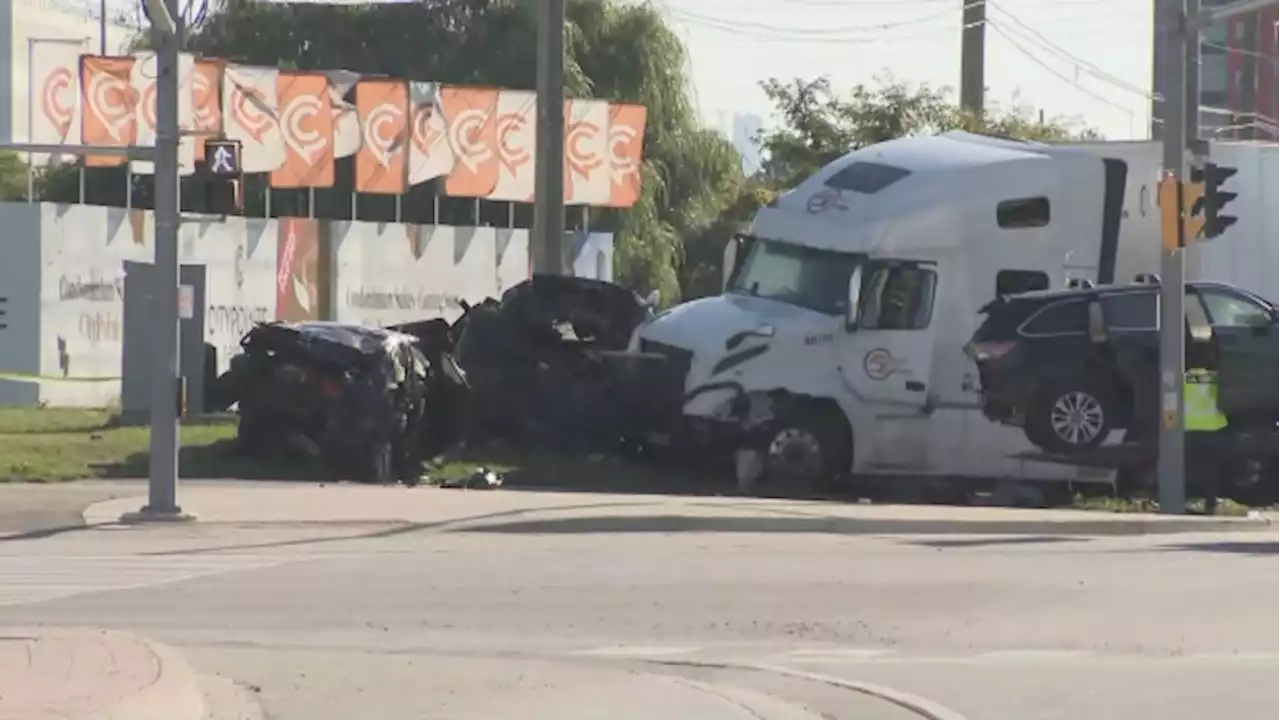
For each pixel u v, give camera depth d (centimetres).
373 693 3300
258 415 7750
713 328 7612
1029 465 7688
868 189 7819
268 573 5291
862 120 16488
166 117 6381
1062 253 7906
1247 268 8744
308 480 7656
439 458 8150
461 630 4262
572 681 3456
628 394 7781
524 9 16625
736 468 7700
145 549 5862
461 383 8188
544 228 8781
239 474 7669
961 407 7694
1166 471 7294
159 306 6406
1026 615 4506
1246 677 3597
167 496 6400
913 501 7750
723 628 4297
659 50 17525
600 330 8325
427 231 13950
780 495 7556
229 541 6075
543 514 6562
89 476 7519
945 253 7719
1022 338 7594
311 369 7669
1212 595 4872
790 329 7588
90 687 3016
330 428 7631
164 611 4553
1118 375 7588
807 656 3900
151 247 12069
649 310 8469
